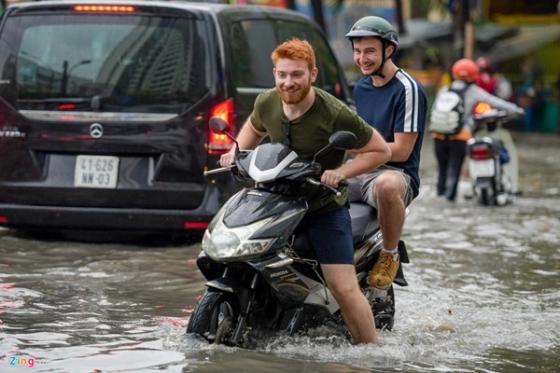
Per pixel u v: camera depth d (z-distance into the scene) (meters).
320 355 17.70
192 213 26.66
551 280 25.16
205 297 17.92
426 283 24.42
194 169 26.77
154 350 17.78
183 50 27.05
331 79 31.84
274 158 17.25
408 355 18.11
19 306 20.86
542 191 43.38
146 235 28.81
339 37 92.06
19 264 24.89
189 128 26.77
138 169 26.84
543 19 88.25
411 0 94.81
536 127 84.38
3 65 27.47
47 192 26.95
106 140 26.81
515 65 90.19
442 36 85.06
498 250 28.89
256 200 17.28
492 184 37.84
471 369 17.53
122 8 27.23
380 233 19.44
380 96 19.61
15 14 27.69
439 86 85.25
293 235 17.91
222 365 16.95
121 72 27.09
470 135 38.84
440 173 40.00
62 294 22.03
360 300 18.02
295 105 17.25
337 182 17.02
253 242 16.84
